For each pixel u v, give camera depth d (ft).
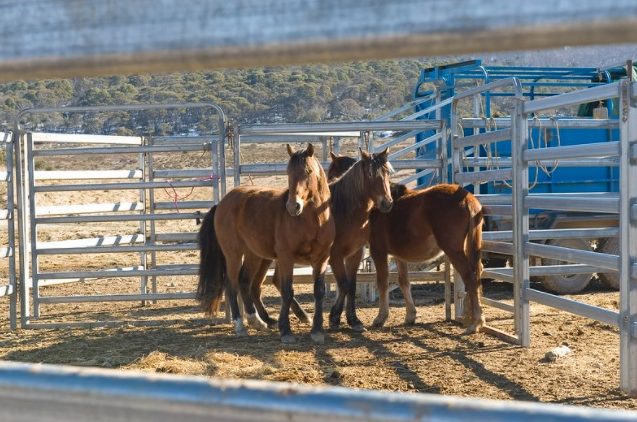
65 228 89.71
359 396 2.75
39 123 269.64
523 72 47.42
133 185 37.96
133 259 64.80
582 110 49.62
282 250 31.30
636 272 20.70
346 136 45.21
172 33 2.52
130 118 268.82
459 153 36.09
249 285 34.86
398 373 25.35
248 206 33.06
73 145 209.36
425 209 32.35
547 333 31.58
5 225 91.40
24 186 36.94
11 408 3.18
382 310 35.01
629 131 20.54
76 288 49.19
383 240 34.32
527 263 29.09
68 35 2.64
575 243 43.27
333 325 34.63
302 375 24.90
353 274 34.37
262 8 2.43
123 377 3.02
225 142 37.50
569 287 43.16
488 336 31.68
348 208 32.73
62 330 35.99
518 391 22.47
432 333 32.99
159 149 38.22
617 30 2.03
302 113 258.57
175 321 37.11
